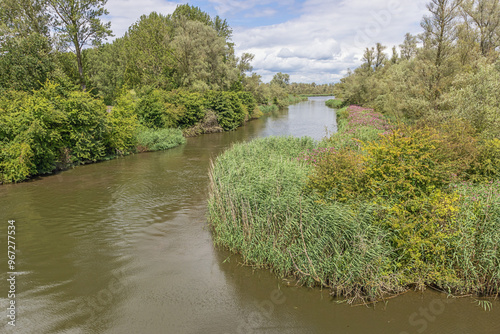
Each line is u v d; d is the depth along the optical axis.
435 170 5.96
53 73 23.36
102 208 10.09
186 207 10.09
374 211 5.68
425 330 4.56
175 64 39.88
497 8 23.91
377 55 47.50
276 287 5.79
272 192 7.09
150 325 4.84
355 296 5.32
